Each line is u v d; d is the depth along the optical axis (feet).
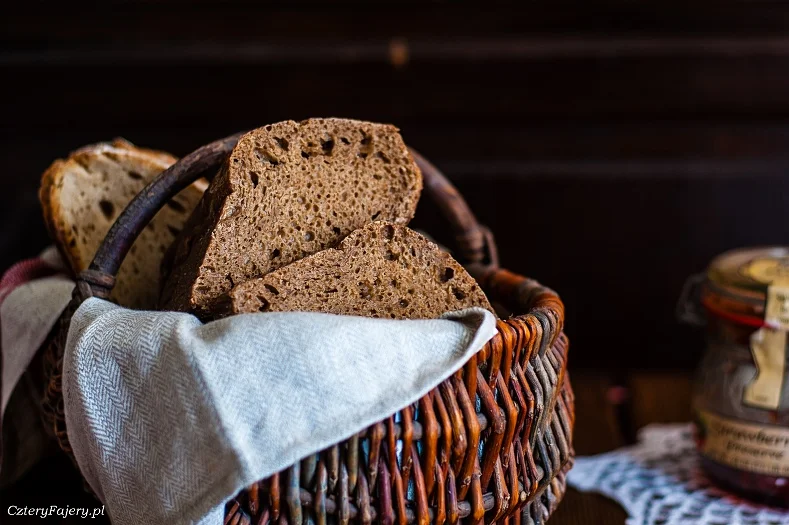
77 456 2.37
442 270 2.45
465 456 2.27
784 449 2.76
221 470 2.16
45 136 4.53
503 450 2.32
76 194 2.76
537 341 2.35
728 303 2.79
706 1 4.27
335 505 2.21
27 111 4.47
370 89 4.45
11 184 4.57
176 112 4.48
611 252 4.56
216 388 2.18
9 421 2.80
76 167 2.74
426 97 4.45
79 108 4.47
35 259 2.91
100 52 4.40
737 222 4.46
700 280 3.09
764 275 2.81
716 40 4.30
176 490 2.20
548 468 2.43
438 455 2.26
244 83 4.44
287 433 2.17
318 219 2.48
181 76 4.42
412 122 4.51
